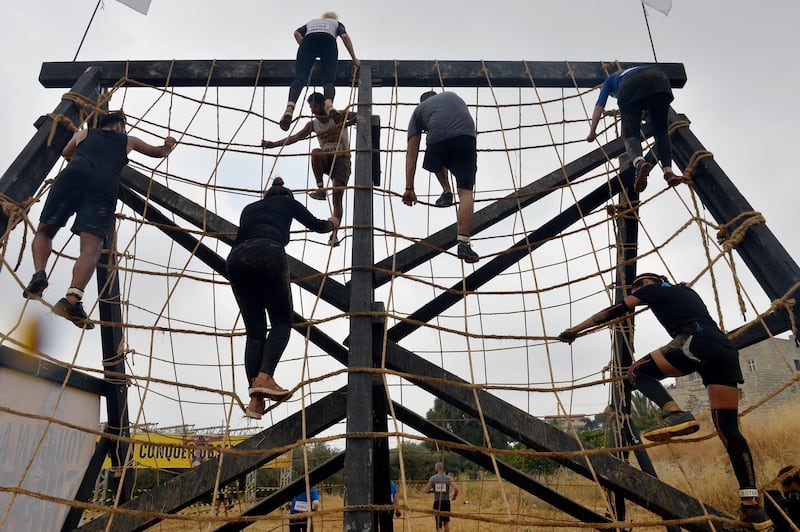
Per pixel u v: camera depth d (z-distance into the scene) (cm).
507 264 600
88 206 421
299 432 425
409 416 567
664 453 1798
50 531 532
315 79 581
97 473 598
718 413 344
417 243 491
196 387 405
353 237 442
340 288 495
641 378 370
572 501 524
